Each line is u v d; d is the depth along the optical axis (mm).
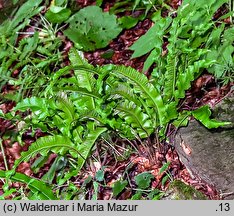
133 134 1842
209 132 1813
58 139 1771
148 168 1883
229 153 1783
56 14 2299
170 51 1700
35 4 2299
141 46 1989
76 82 1762
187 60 1761
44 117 1749
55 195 1854
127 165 1910
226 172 1781
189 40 1759
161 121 1765
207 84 2035
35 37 2195
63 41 2480
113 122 1765
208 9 1804
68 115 1758
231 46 1835
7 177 1683
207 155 1795
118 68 1688
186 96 2006
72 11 2604
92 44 2330
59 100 1738
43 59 2350
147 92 1712
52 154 2094
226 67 1853
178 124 1811
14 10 2547
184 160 1855
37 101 1729
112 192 1847
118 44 2473
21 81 2129
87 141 1813
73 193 1818
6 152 2189
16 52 2254
